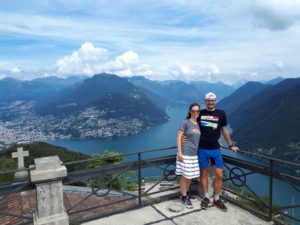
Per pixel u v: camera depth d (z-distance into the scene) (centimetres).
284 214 486
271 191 500
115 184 1678
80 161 489
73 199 1030
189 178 537
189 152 538
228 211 550
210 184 610
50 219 444
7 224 800
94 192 524
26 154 1330
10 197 967
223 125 548
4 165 2427
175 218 522
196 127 540
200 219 517
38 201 440
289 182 460
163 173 600
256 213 532
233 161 575
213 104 537
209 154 543
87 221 515
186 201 564
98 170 516
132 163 554
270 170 495
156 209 559
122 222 510
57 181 449
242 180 555
